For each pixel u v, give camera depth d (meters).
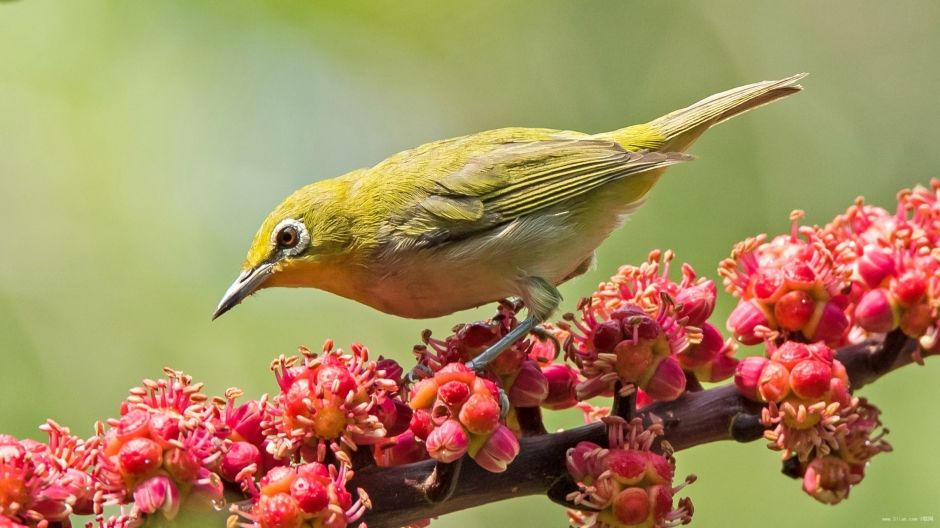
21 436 12.96
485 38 16.66
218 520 6.20
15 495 5.92
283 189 15.38
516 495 6.86
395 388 6.48
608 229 10.27
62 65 14.84
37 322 13.72
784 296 7.24
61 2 14.91
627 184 10.15
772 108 15.61
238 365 14.03
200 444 6.13
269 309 14.48
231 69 15.30
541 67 16.66
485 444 6.37
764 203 14.82
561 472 6.82
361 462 6.57
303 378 6.45
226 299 10.04
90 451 6.24
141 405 6.27
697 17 16.73
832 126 16.11
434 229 9.78
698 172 14.74
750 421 7.05
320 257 9.98
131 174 14.80
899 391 11.59
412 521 6.68
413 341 14.77
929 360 11.71
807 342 7.28
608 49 16.67
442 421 6.31
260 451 6.56
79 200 14.53
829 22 16.77
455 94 16.52
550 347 7.79
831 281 7.23
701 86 16.42
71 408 13.36
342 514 6.06
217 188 15.11
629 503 6.41
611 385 6.96
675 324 6.93
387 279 10.03
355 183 10.17
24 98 14.70
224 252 14.77
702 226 14.22
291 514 5.96
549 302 9.77
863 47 16.66
